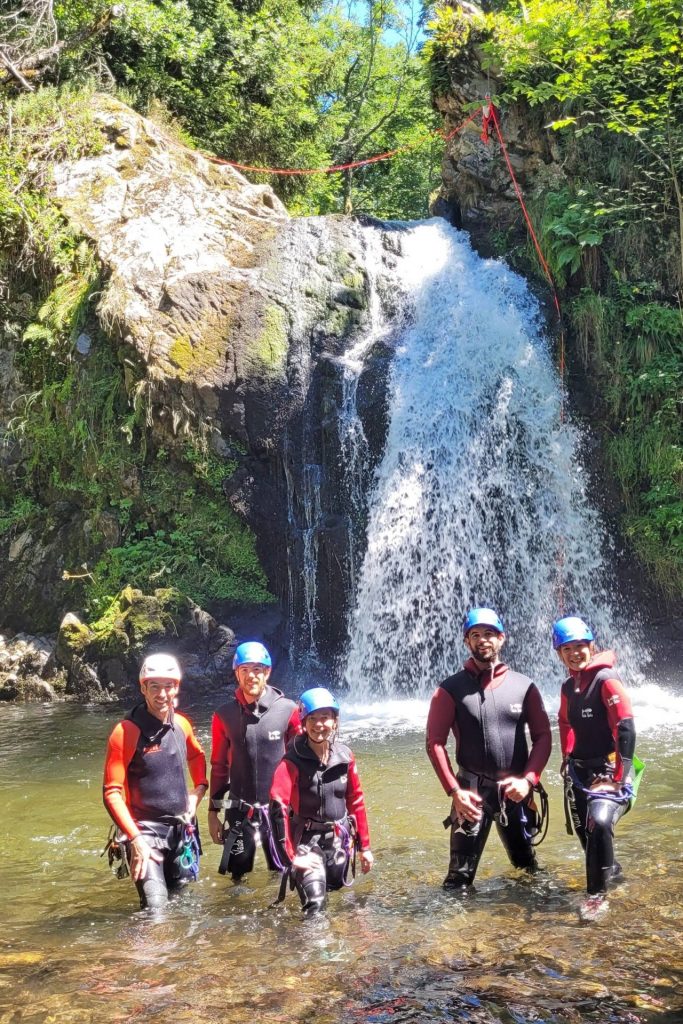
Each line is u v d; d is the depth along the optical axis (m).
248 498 12.20
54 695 11.45
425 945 3.81
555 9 12.75
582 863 4.88
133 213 13.38
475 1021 3.13
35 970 3.75
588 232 12.71
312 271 13.31
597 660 4.60
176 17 17.62
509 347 12.77
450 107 15.28
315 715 4.40
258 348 12.37
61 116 14.16
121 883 5.04
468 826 4.48
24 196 13.29
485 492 11.98
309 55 22.36
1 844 5.85
